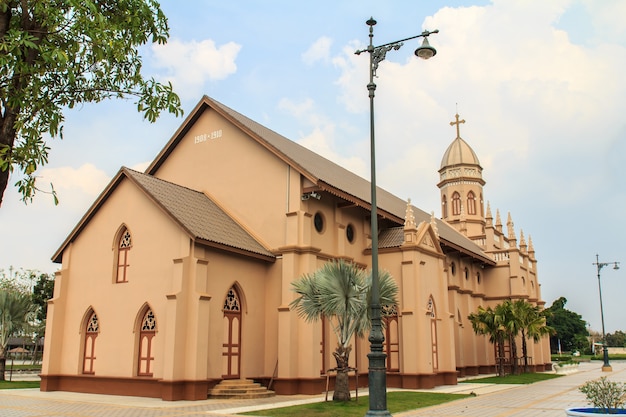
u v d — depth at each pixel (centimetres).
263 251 2791
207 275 2488
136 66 1438
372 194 1681
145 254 2591
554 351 12481
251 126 3228
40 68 1268
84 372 2680
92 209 2780
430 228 3406
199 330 2353
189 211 2706
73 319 2761
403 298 3145
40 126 1305
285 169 2892
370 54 1814
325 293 2178
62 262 2864
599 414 1259
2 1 1152
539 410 2062
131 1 1405
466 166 6412
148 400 2292
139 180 2692
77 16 1273
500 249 5241
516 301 4559
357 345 3103
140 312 2542
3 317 3703
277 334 2742
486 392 2839
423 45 1738
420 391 2834
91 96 1409
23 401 2250
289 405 2120
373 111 1773
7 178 1177
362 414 1862
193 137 3269
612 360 9944
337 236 3034
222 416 1806
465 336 4481
